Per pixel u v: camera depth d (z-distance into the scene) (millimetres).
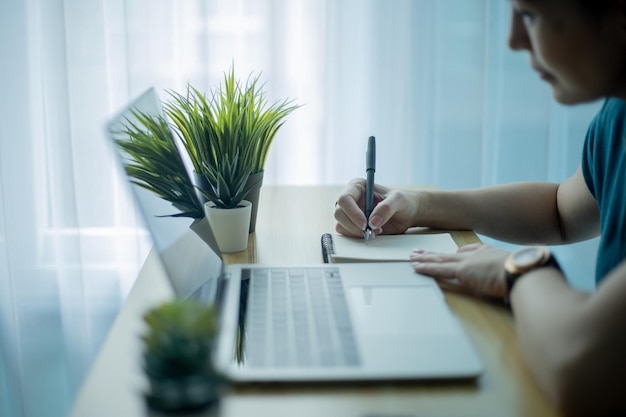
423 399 653
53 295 2188
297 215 1280
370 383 676
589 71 747
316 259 1046
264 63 2057
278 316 800
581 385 632
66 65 2033
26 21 2027
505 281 838
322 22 2055
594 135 1086
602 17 715
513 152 2168
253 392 663
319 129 2121
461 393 664
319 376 669
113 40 2055
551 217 1219
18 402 2236
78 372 2221
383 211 1107
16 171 2109
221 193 1061
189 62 2043
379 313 808
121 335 785
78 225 2133
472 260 910
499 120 2152
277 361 696
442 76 2111
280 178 2141
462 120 2137
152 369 544
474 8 2064
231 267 969
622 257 949
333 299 851
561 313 692
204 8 1995
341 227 1130
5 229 2135
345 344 731
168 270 776
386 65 2100
